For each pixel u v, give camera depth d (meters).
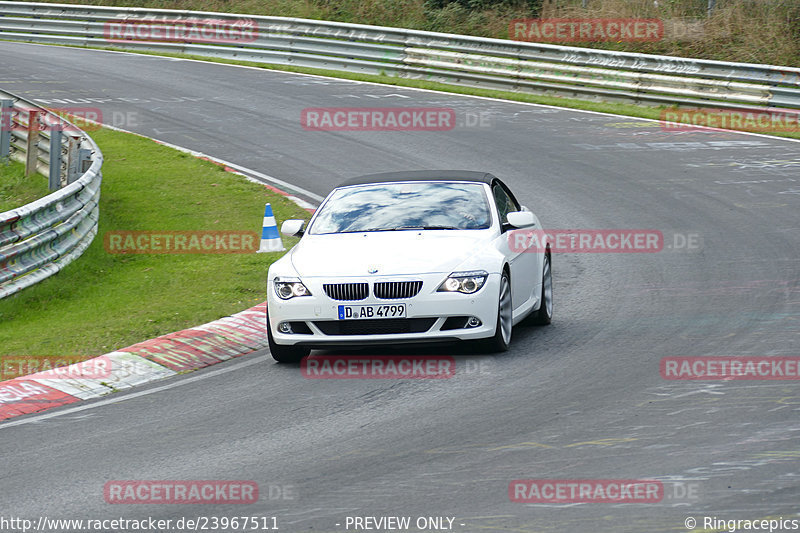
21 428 24.92
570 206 52.66
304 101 83.19
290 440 22.59
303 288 28.72
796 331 30.14
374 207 32.25
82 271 44.66
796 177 56.78
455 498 18.50
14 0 123.38
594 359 28.36
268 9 115.31
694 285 37.56
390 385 26.75
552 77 84.19
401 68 93.25
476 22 101.50
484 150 66.12
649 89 79.06
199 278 42.91
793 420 22.03
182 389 27.84
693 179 57.28
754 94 74.12
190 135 72.19
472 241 29.98
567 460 20.22
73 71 95.69
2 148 61.69
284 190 58.16
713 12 91.50
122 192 58.50
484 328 28.52
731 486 18.33
